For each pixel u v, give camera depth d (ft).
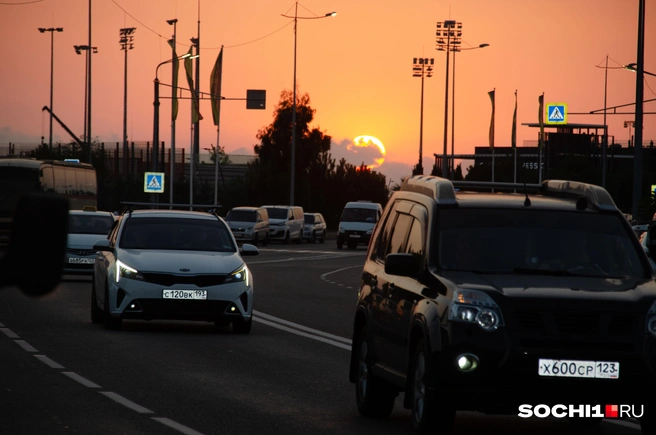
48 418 75.10
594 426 80.28
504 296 66.18
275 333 148.97
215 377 101.09
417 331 71.15
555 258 74.08
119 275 142.00
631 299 66.95
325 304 209.67
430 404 66.64
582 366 64.95
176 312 140.67
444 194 77.87
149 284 140.87
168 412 79.56
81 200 467.11
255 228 554.05
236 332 147.23
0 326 146.00
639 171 349.82
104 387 91.91
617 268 74.33
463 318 65.77
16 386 91.09
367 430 74.84
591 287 68.64
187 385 94.94
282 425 75.46
